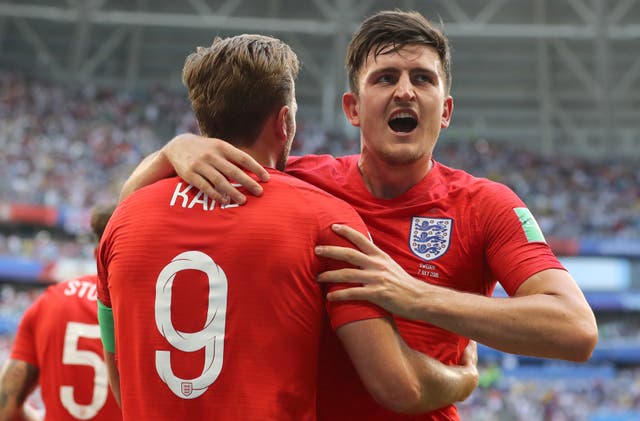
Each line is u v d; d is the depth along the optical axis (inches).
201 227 76.8
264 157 84.3
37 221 939.3
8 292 912.3
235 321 73.4
